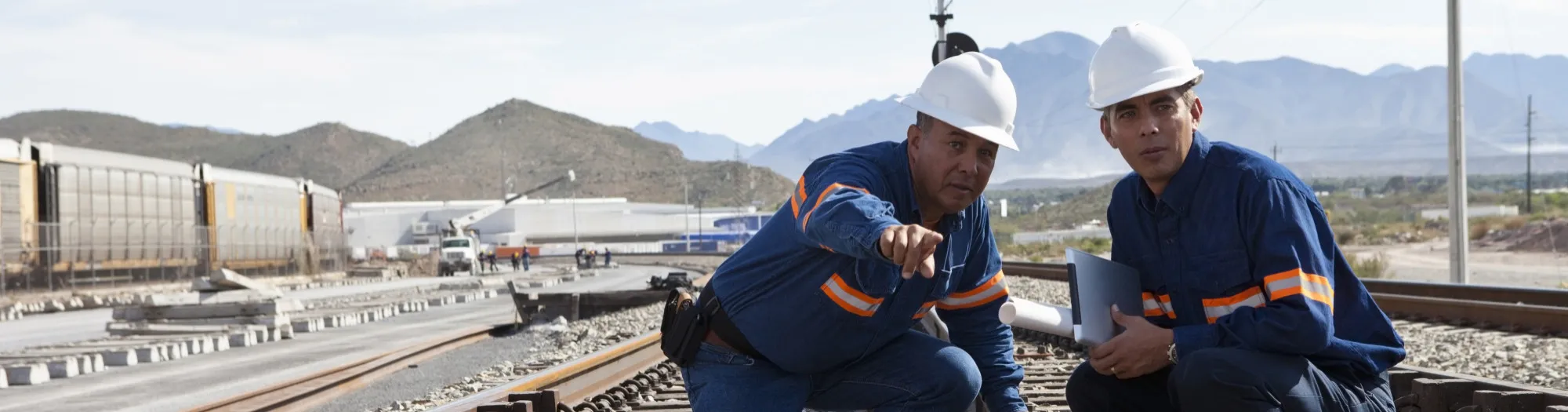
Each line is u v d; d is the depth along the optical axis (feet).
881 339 12.03
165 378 46.32
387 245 505.66
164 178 159.02
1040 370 29.45
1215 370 11.49
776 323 11.66
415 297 110.63
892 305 11.79
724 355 12.12
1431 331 39.73
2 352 59.31
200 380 45.55
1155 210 12.74
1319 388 11.65
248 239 184.03
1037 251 196.75
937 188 11.33
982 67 11.28
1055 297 63.87
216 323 70.44
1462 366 31.19
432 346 55.77
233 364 51.93
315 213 231.09
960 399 12.35
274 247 190.60
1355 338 12.41
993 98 11.07
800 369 12.01
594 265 282.56
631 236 522.47
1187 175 12.27
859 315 11.51
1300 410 11.45
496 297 124.88
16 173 122.62
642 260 341.00
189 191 167.84
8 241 119.34
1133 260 13.34
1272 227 11.56
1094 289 12.00
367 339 66.90
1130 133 12.17
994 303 13.17
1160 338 11.91
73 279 127.65
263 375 46.98
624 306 79.36
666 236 531.09
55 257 126.31
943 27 69.87
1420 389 17.65
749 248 11.98
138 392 41.55
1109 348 12.07
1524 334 37.93
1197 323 12.68
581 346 53.21
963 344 13.46
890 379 12.33
